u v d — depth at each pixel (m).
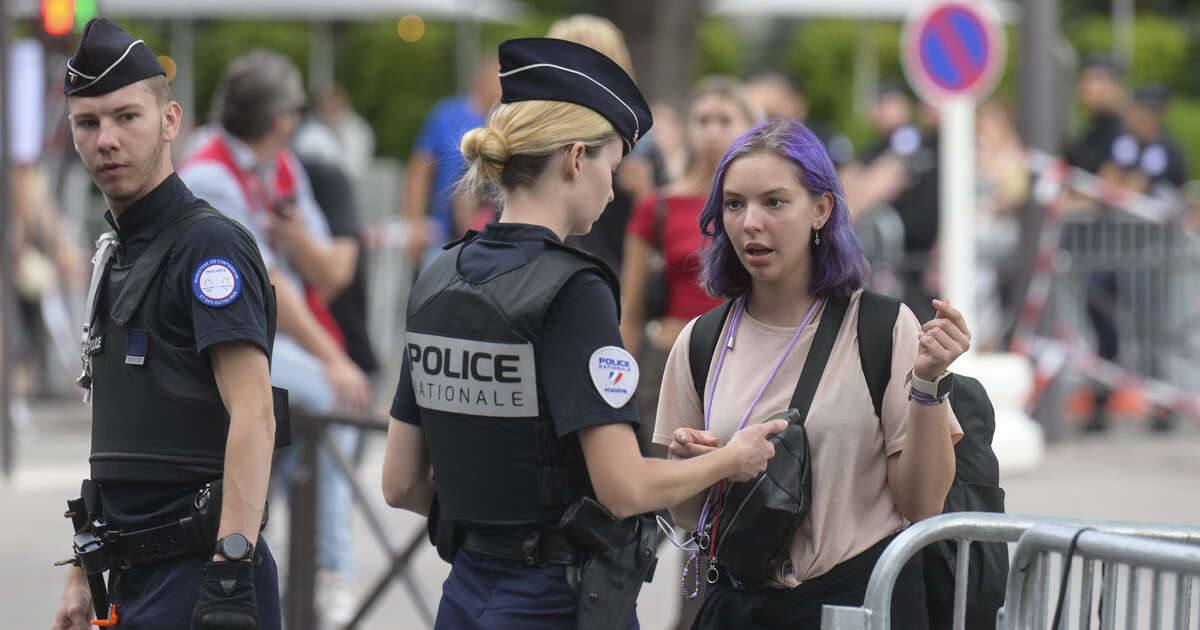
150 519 9.30
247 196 16.39
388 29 63.91
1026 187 29.59
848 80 71.88
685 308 16.05
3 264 24.72
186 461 9.26
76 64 9.22
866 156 33.59
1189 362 30.59
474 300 8.52
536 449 8.42
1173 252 30.39
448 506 8.81
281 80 16.41
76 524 9.53
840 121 71.38
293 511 15.37
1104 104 31.73
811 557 9.07
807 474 8.95
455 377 8.57
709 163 16.09
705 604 9.48
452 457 8.70
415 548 15.39
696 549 9.52
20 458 27.14
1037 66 29.64
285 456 16.80
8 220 24.47
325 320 17.95
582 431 8.29
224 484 9.12
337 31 62.41
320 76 55.69
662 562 20.14
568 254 8.46
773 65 75.00
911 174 30.36
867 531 9.10
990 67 24.67
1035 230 29.55
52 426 30.95
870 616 8.27
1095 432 30.83
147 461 9.27
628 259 16.53
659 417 9.81
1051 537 7.91
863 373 9.07
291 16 42.06
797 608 9.12
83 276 33.97
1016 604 8.15
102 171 9.25
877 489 9.13
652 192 18.39
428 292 8.81
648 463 8.39
